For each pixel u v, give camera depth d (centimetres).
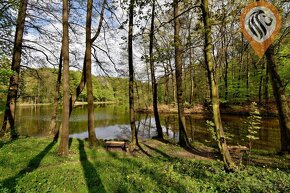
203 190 562
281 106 998
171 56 833
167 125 2431
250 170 736
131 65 1198
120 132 2055
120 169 754
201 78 3675
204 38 743
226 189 571
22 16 1335
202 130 1994
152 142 1323
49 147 1052
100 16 1306
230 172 693
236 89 3069
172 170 728
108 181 636
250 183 596
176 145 1248
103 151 1061
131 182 623
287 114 995
